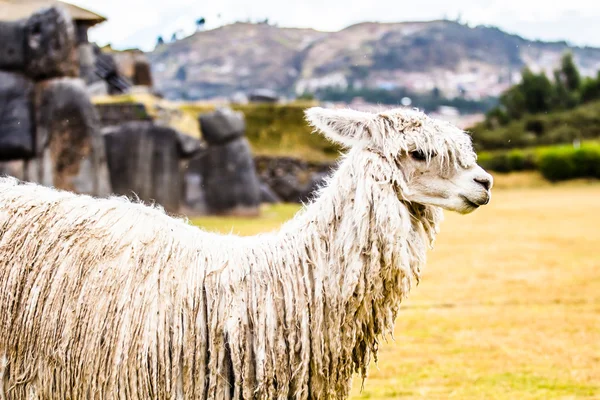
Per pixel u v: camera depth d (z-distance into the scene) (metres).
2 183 4.33
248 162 23.84
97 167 17.06
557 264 15.14
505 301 11.41
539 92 66.88
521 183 45.97
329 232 4.14
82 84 16.91
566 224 23.22
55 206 4.17
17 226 4.08
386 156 4.16
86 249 4.02
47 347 3.91
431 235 4.38
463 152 4.25
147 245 4.05
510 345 8.77
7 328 3.95
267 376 3.92
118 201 4.31
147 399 3.85
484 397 6.92
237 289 3.99
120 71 31.92
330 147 34.72
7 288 3.97
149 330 3.86
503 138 59.16
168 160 21.14
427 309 10.82
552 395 6.98
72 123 16.55
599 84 70.31
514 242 18.88
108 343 3.86
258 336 3.93
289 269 4.09
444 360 8.13
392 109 4.38
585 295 11.88
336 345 4.04
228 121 23.31
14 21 16.11
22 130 15.98
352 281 4.02
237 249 4.18
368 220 4.06
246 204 23.53
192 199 22.97
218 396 3.89
